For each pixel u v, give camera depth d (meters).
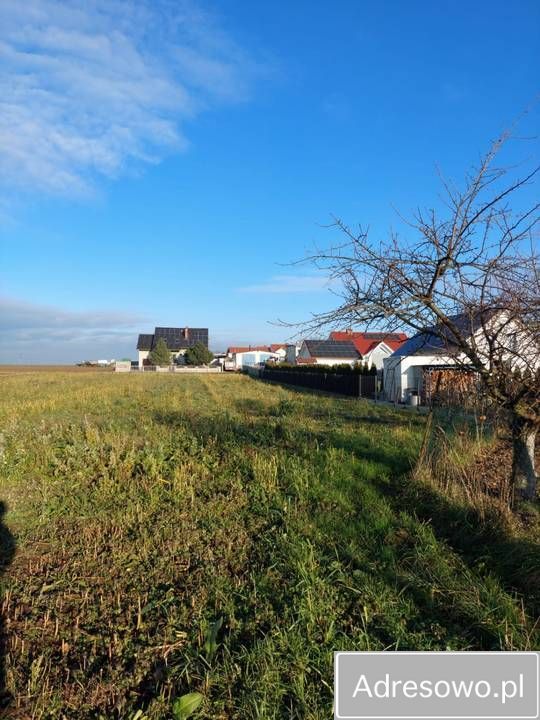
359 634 3.19
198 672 2.87
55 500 6.02
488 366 5.29
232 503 5.84
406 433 9.56
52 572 4.24
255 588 3.74
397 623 3.30
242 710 2.59
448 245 4.71
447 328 5.19
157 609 3.62
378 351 35.97
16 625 3.45
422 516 5.25
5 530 5.20
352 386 25.22
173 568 4.23
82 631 3.38
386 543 4.56
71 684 2.86
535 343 4.88
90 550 4.67
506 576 3.96
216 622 3.23
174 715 2.54
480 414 6.60
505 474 6.01
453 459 6.14
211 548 4.64
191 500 6.00
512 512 4.98
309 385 33.53
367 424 11.79
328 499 5.74
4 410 14.69
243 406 17.14
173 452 7.90
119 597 3.78
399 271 4.81
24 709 2.67
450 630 3.26
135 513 5.58
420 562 4.12
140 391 23.77
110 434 9.47
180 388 27.31
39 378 38.47
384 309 4.83
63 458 7.77
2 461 7.46
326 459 7.29
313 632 3.23
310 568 4.01
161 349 68.38
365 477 6.55
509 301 4.72
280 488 6.27
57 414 14.45
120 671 2.97
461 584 3.77
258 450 8.09
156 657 3.09
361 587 3.75
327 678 2.80
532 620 3.38
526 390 4.99
